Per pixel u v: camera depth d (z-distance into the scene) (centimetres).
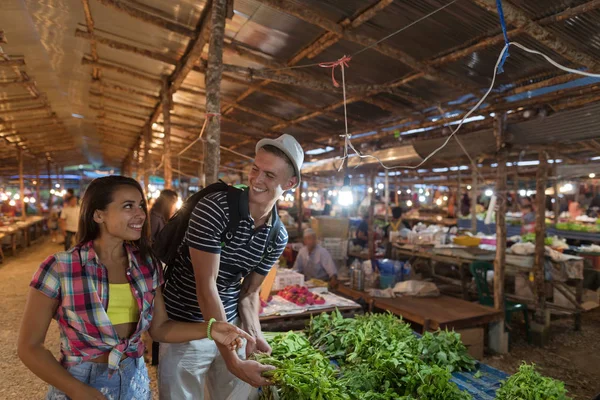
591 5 279
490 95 471
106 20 466
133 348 166
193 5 395
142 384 173
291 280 475
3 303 634
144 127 996
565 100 443
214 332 169
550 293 669
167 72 605
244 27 411
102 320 154
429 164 941
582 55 334
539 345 535
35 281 148
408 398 222
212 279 186
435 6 323
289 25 392
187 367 211
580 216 1052
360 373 241
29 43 536
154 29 464
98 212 157
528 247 616
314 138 805
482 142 543
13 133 1129
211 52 343
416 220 1399
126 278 165
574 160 859
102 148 1633
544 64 393
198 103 720
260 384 189
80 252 155
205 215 188
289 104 625
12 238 1088
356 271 571
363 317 322
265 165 185
